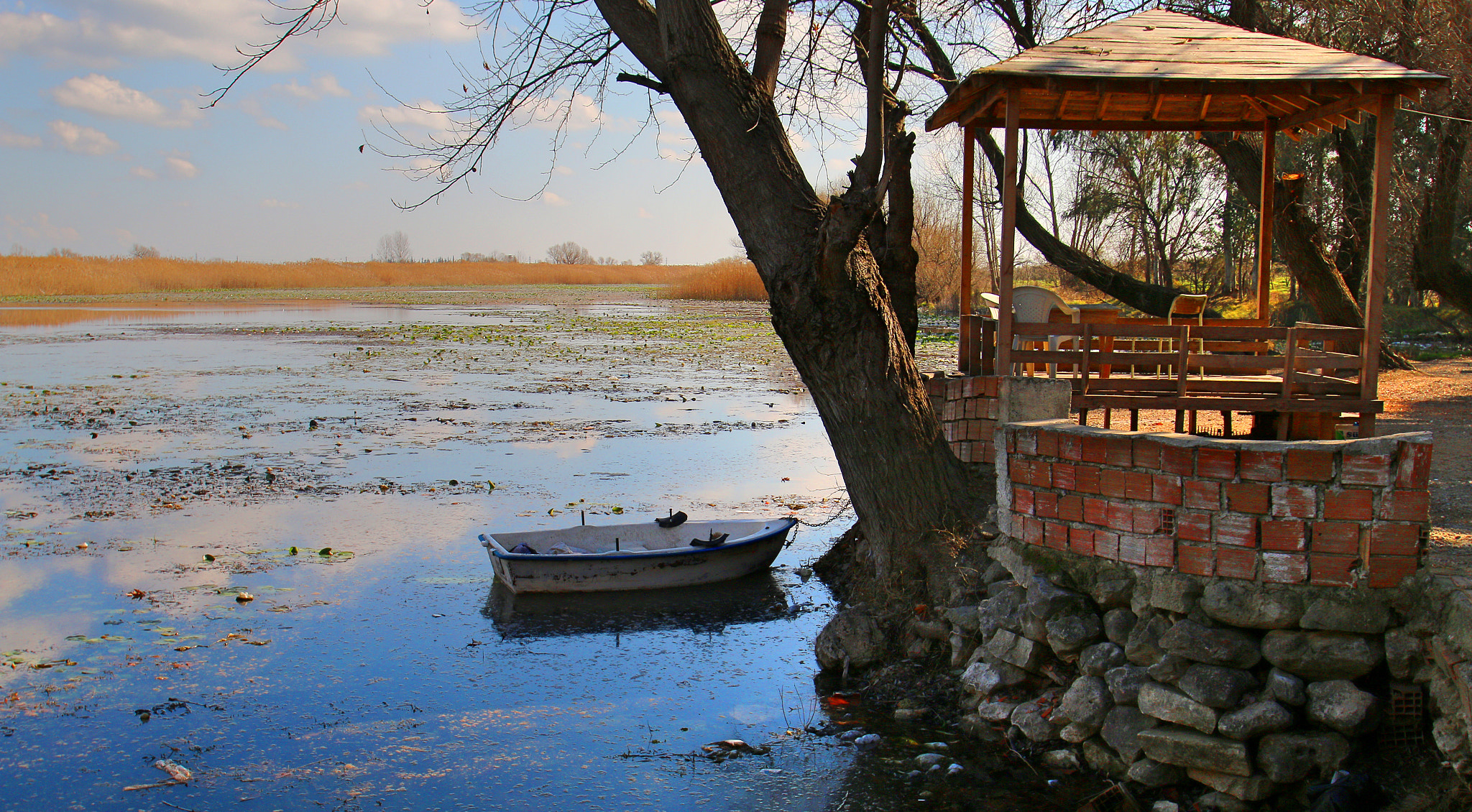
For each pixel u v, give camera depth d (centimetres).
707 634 793
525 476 1352
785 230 711
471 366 2817
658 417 1873
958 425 791
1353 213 1797
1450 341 2520
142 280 8819
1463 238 2552
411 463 1440
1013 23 1368
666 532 969
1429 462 457
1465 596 440
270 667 720
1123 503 527
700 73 709
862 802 526
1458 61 1334
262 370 2692
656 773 566
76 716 639
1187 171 3362
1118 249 4072
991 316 818
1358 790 435
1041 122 828
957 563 672
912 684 646
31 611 827
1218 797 477
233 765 578
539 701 668
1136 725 506
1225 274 3609
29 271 8044
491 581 915
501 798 541
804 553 1011
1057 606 550
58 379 2450
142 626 795
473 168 909
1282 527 475
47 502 1193
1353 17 1380
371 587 895
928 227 4619
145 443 1587
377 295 8494
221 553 992
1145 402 649
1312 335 633
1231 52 639
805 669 716
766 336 3934
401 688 687
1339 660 466
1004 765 548
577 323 4712
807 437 1662
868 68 668
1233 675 481
